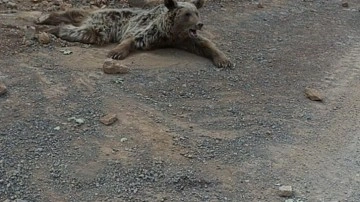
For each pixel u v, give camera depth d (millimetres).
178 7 8141
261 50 8633
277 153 6867
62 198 6316
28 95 7230
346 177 6703
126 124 7000
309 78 8070
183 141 6883
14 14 8773
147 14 8398
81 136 6832
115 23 8477
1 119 6914
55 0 9352
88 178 6469
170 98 7422
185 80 7730
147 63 7977
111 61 7715
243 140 6969
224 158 6758
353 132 7234
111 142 6801
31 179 6430
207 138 6945
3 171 6457
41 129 6855
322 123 7312
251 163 6734
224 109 7355
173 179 6516
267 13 9938
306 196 6488
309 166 6770
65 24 8531
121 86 7500
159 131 6965
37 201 6281
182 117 7176
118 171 6543
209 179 6551
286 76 8062
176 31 8180
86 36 8320
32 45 8078
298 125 7242
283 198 6453
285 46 8828
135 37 8195
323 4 10719
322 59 8562
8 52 7875
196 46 8234
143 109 7211
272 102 7547
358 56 8742
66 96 7273
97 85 7477
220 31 9047
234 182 6551
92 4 9453
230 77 7902
